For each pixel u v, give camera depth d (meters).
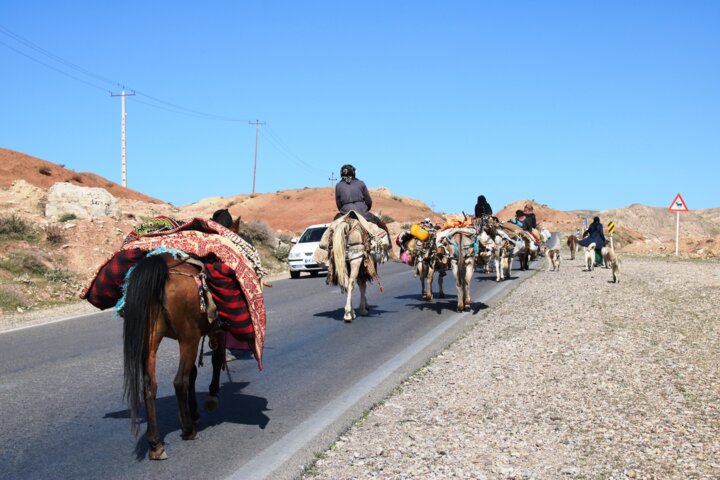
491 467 5.70
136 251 6.51
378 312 16.05
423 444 6.32
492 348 10.88
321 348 11.65
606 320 13.29
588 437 6.43
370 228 14.74
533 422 6.92
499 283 22.44
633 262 31.80
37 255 23.69
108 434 6.96
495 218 16.36
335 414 7.49
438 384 8.66
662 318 13.50
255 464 5.98
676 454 5.98
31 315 17.31
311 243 27.75
